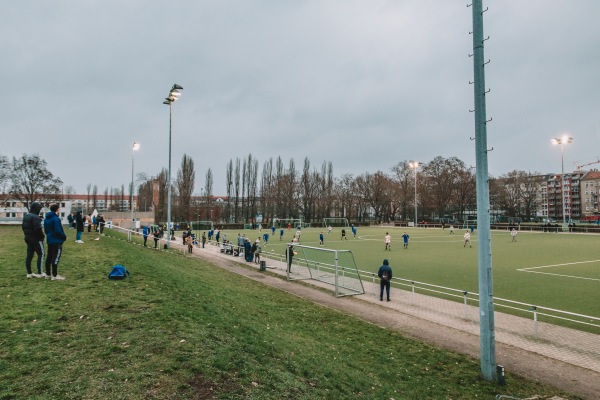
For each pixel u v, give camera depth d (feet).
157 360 19.70
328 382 22.59
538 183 376.07
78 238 64.69
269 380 20.03
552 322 43.78
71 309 26.50
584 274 74.18
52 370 17.76
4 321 22.99
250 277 71.97
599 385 27.68
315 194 352.08
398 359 31.22
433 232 228.43
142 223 260.62
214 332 25.55
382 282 54.80
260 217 316.60
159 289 35.12
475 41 30.83
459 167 331.57
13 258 45.42
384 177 356.79
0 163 161.38
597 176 447.42
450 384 27.17
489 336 28.50
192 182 285.64
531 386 27.35
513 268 82.43
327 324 40.27
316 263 75.10
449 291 60.95
